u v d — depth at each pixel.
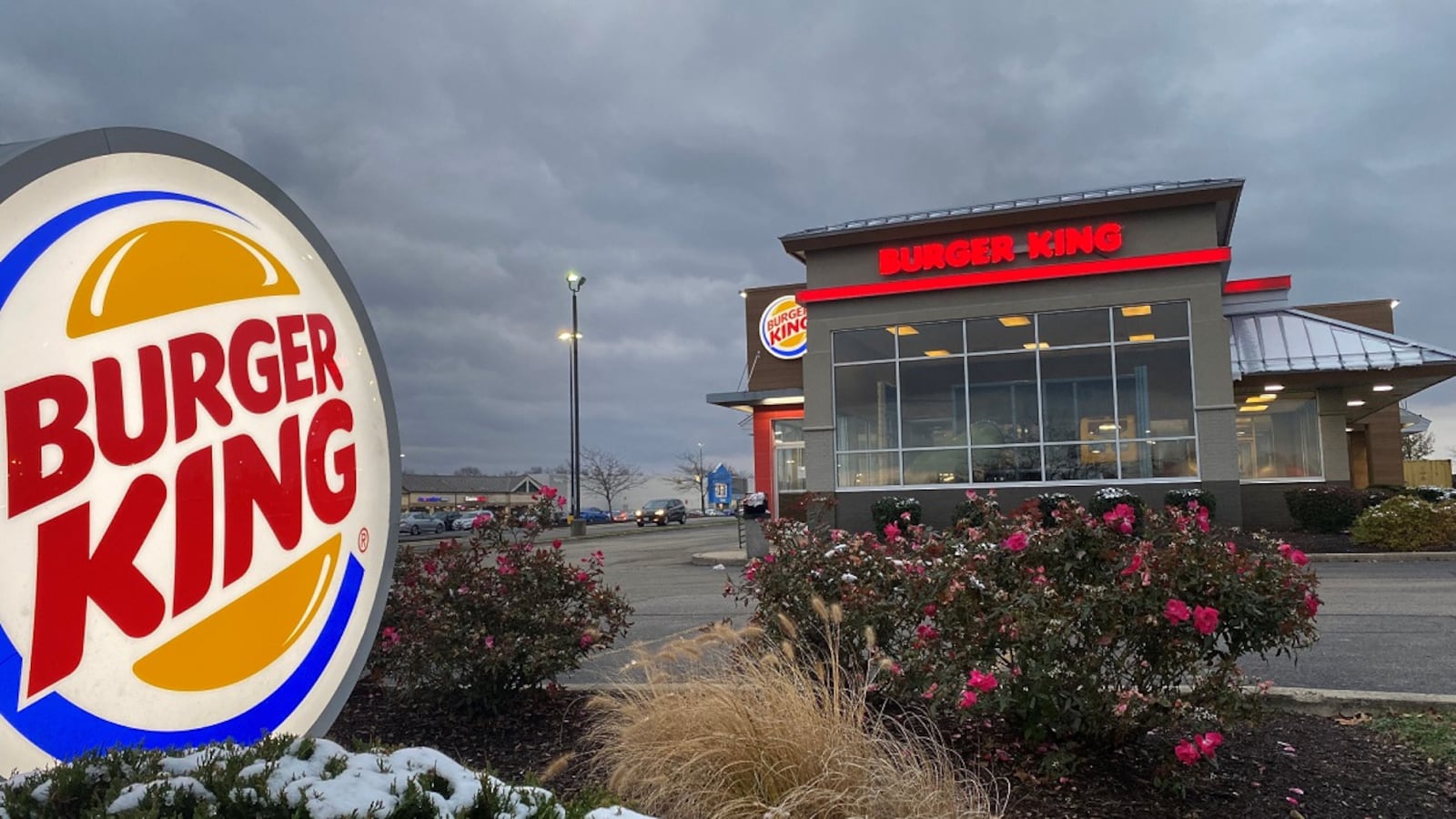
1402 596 11.23
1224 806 3.98
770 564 6.04
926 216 23.11
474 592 5.58
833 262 23.09
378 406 3.98
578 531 36.53
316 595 3.52
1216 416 19.81
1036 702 4.18
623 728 4.22
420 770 2.52
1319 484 21.70
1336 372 20.00
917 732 4.93
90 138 2.74
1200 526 4.57
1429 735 4.90
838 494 22.27
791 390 29.55
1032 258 21.36
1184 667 4.27
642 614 11.24
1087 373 21.00
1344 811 3.93
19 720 2.44
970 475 21.58
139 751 2.50
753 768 3.73
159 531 2.88
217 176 3.26
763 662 4.34
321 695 3.52
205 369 3.10
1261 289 22.50
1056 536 4.55
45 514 2.54
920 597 5.01
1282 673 7.01
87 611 2.64
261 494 3.29
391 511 4.00
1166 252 20.53
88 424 2.68
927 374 22.12
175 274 3.02
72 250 2.68
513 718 5.54
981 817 3.61
